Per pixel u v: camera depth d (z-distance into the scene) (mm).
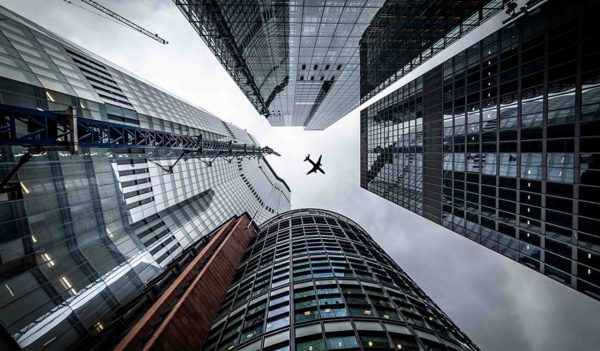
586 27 22453
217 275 37281
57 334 24016
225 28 36281
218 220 72438
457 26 38656
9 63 25219
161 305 28266
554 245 26094
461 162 37969
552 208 25984
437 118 42844
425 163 46094
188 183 62344
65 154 30797
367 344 20875
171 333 24094
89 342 25438
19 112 13227
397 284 35062
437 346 23078
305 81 58219
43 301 24438
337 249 42250
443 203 41969
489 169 33219
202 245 49406
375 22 35938
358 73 53969
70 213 30547
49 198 27859
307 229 54219
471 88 35625
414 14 34938
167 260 45344
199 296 30672
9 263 23203
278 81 58094
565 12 24016
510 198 30516
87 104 32500
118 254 36250
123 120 38938
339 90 64750
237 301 32031
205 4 30734
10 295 22234
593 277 22781
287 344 21188
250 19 33906
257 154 62406
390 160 58438
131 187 42812
